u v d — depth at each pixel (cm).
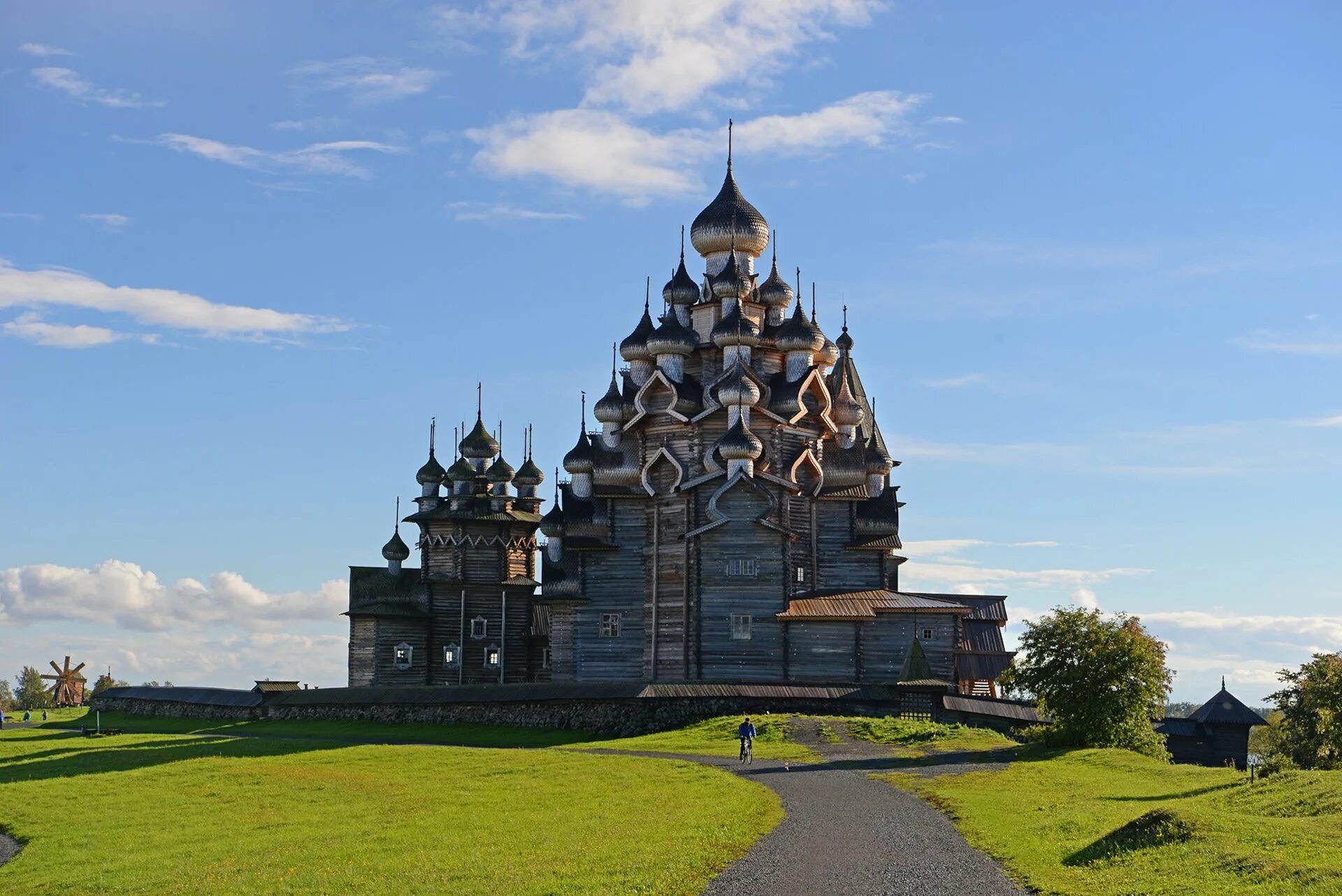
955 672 9944
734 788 5512
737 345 11056
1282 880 3153
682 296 11506
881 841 4097
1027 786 5700
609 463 11238
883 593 10312
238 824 5391
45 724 11556
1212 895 3091
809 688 8869
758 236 11512
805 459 10950
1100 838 3997
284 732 9675
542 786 5931
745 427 10450
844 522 11031
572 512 11319
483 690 9431
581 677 10888
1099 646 7538
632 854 3850
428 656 12506
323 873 4012
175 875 4281
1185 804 4672
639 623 10869
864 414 12519
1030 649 7688
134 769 7275
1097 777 6047
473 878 3712
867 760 6888
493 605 12825
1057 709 7588
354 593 12544
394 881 3781
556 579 11238
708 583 10206
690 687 8700
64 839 5297
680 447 10888
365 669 12362
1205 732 10450
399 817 5250
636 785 5800
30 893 4253
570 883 3481
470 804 5472
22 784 6912
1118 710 7512
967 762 6838
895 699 8850
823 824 4469
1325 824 3862
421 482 13250
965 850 3928
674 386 10988
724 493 10294
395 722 9719
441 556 12788
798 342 11200
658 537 10775
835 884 3403
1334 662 8719
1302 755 8706
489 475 13088
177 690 11794
